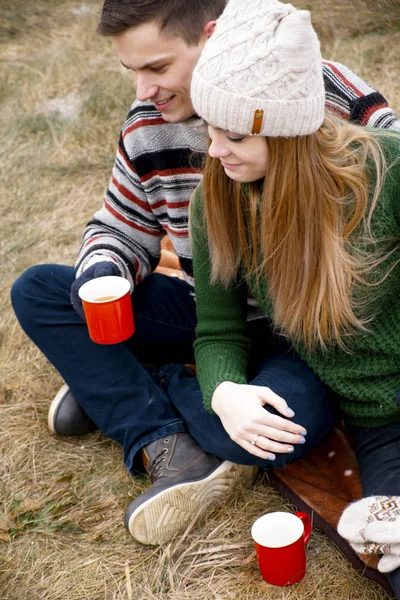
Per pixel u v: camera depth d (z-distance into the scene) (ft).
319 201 5.61
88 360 7.32
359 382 6.24
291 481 7.05
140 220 7.50
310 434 6.47
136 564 6.63
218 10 6.15
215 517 6.95
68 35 17.67
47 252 11.39
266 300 6.45
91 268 6.98
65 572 6.65
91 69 16.02
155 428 7.18
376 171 5.61
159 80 6.23
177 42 6.06
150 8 5.93
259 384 6.49
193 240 6.65
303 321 6.11
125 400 7.30
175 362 8.32
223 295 6.77
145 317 7.80
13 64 16.70
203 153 6.84
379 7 16.02
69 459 7.86
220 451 6.72
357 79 6.86
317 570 6.30
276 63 5.13
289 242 5.79
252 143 5.46
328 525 6.56
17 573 6.70
